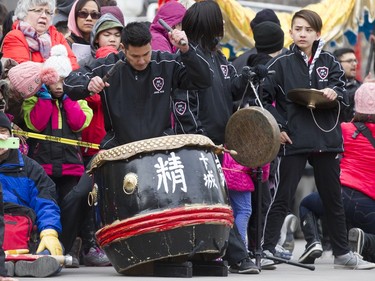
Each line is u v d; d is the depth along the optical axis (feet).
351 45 112.57
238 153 64.95
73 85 61.26
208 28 65.51
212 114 65.26
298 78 71.05
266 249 70.44
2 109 66.80
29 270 61.16
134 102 62.08
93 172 61.05
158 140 59.16
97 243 65.82
